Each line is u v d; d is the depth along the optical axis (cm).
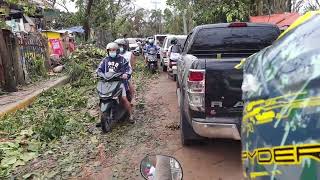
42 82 1498
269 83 178
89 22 3466
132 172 587
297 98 160
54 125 780
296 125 156
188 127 654
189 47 732
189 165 600
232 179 541
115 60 825
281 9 2008
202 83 556
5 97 1170
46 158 664
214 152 655
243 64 229
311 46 171
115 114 823
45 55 1833
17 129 828
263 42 727
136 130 814
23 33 1656
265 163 166
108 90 792
